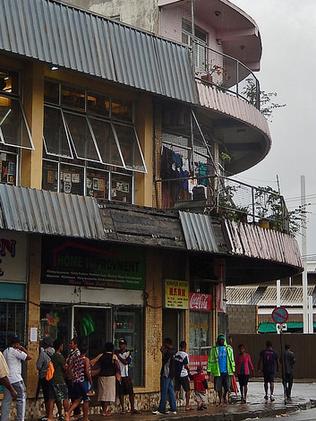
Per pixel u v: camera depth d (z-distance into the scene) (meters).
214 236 21.36
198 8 25.95
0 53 18.05
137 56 20.45
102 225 18.69
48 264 19.48
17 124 19.39
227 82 27.23
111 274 20.97
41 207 17.53
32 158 19.23
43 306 19.42
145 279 21.88
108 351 19.42
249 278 30.16
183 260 23.25
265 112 27.31
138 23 25.62
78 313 20.22
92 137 20.98
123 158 21.81
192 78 21.98
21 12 17.97
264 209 24.08
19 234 18.94
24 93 19.56
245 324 53.59
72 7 19.08
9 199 16.95
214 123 24.97
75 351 17.59
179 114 22.48
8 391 14.89
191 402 23.30
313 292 56.50
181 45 21.84
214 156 25.45
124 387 20.08
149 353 21.77
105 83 21.30
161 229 20.12
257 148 27.70
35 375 18.77
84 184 20.77
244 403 24.33
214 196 22.06
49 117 20.16
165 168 22.56
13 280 18.70
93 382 20.14
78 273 20.16
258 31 27.80
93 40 19.41
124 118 22.05
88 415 18.58
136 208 19.73
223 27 27.58
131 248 21.59
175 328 23.20
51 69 19.86
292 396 28.72
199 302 23.83
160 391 20.91
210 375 24.16
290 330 54.50
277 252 23.94
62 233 17.81
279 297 50.97
